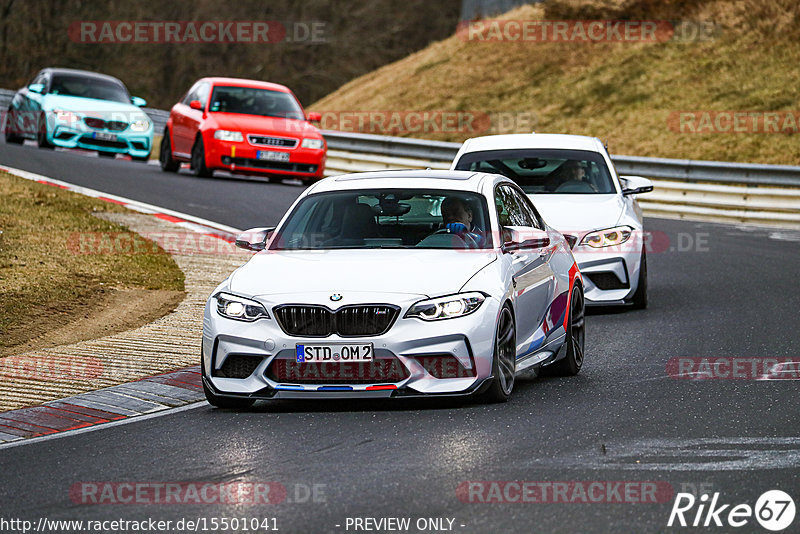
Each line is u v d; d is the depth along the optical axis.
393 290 27.58
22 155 86.81
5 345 35.91
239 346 27.78
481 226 30.69
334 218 31.34
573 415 27.12
